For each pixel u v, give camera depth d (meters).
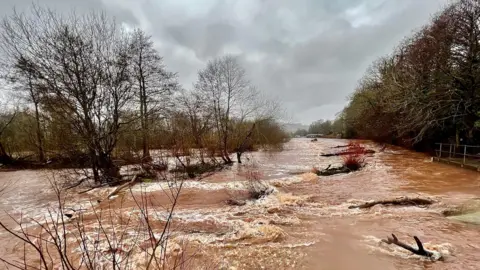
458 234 5.07
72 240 5.19
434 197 7.77
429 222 5.80
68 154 12.31
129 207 7.90
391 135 28.12
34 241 5.24
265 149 25.25
